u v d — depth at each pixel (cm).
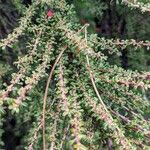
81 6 47
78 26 41
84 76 36
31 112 40
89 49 34
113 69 36
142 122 33
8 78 48
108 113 31
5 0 49
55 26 39
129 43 40
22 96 31
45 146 31
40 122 33
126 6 50
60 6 41
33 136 33
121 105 35
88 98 33
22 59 36
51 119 35
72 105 32
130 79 35
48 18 40
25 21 39
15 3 44
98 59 37
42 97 37
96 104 33
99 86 36
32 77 34
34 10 41
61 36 39
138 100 36
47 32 40
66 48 37
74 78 36
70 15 41
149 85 34
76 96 33
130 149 29
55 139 33
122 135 30
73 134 29
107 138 33
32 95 38
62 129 35
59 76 34
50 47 37
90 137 32
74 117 31
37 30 39
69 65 37
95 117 33
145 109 37
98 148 33
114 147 33
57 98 35
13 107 30
